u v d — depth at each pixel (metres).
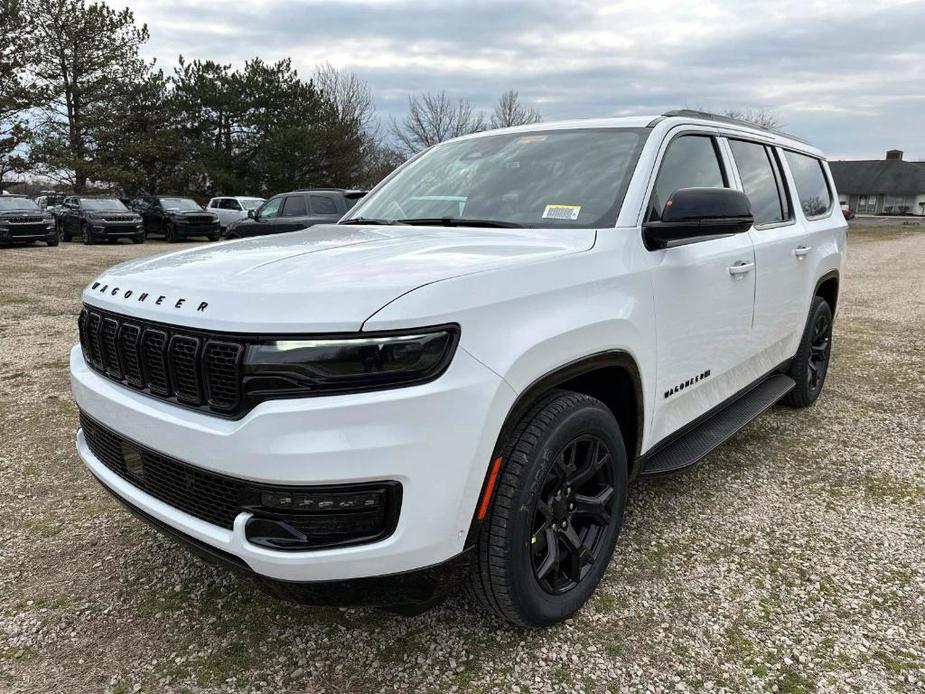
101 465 2.54
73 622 2.61
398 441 1.86
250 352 1.88
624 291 2.58
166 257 2.63
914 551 3.07
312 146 38.09
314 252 2.42
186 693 2.25
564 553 2.53
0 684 2.29
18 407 5.14
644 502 3.56
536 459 2.20
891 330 8.35
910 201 76.94
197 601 2.74
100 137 35.19
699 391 3.31
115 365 2.35
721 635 2.50
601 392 2.79
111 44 35.66
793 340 4.52
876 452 4.25
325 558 1.88
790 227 4.26
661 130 3.13
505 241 2.62
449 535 2.01
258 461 1.85
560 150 3.25
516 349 2.09
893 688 2.23
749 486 3.76
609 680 2.29
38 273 14.33
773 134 4.43
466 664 2.36
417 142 51.53
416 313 1.89
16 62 32.97
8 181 36.56
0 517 3.43
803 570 2.92
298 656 2.42
